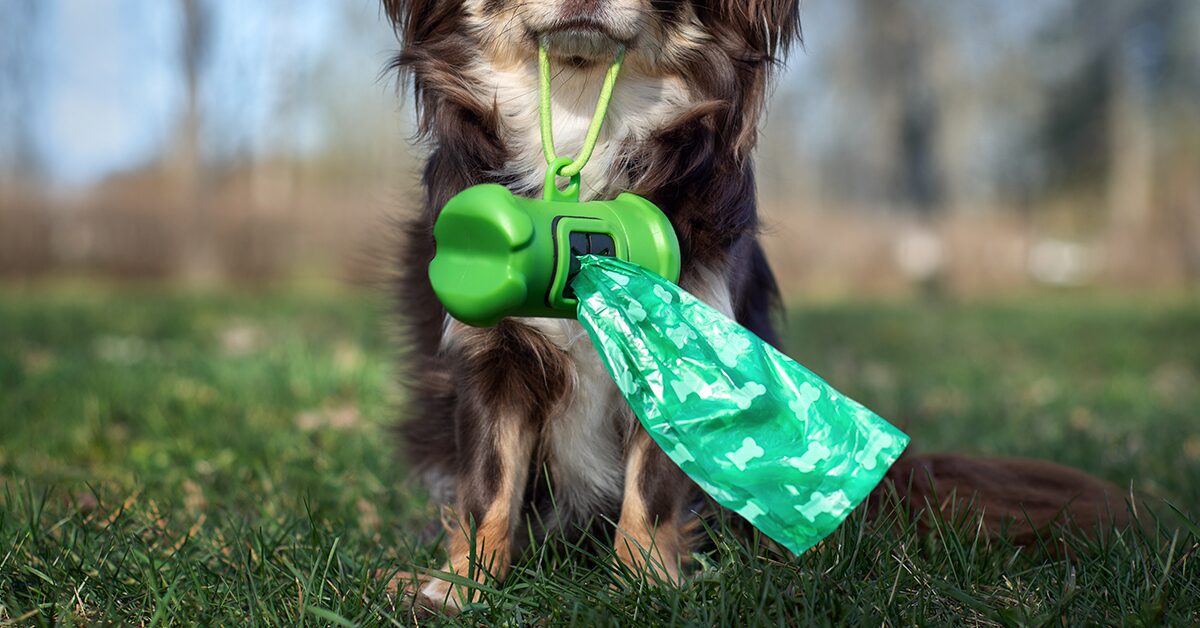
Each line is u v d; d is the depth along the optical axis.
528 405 2.72
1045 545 2.66
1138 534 2.68
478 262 2.09
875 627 2.12
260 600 2.31
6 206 19.12
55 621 2.29
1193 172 30.64
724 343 2.08
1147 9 33.69
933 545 2.65
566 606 2.29
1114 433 4.88
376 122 31.03
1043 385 7.28
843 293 21.83
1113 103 34.72
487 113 2.76
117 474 3.86
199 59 19.70
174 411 5.06
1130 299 20.16
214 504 3.35
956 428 5.09
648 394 2.07
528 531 2.86
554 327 2.66
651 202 2.48
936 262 21.31
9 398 5.12
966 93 29.47
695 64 2.78
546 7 2.55
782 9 2.86
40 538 2.80
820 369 7.79
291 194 24.09
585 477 2.87
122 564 2.59
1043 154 37.38
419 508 3.33
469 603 2.31
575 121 2.76
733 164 2.75
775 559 2.64
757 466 1.99
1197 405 6.13
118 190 20.88
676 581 2.53
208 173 20.47
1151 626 2.09
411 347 3.23
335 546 2.51
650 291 2.10
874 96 23.84
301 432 4.60
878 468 1.98
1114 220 30.36
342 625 2.19
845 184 30.83
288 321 10.72
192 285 19.52
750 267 3.01
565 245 2.12
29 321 9.65
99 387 5.46
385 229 3.79
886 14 21.30
